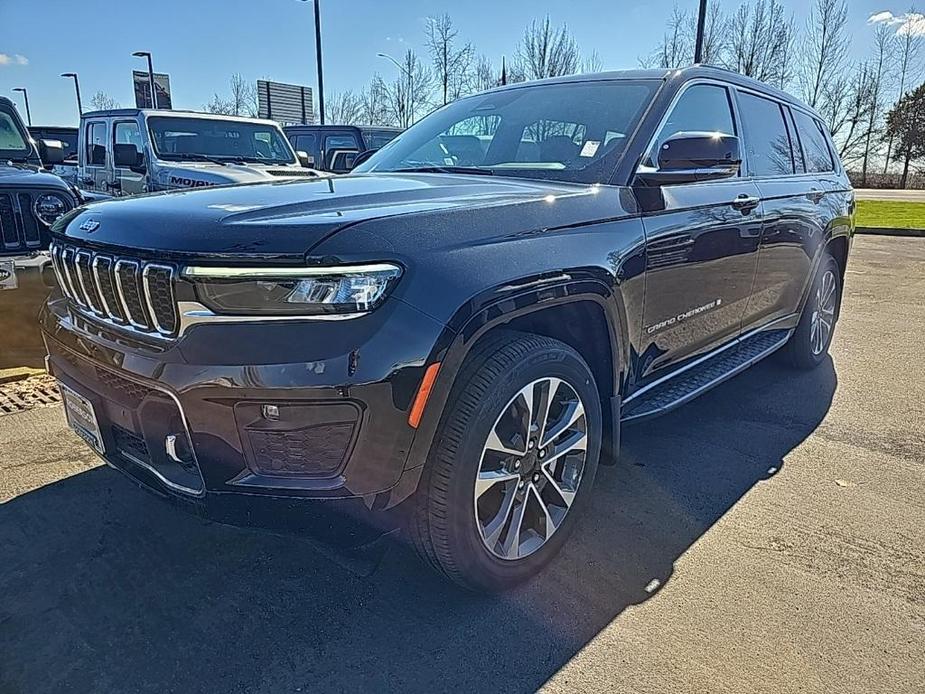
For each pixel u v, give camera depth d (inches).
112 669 77.4
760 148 149.9
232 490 73.4
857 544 103.3
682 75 125.6
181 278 71.2
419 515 81.1
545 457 93.2
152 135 321.4
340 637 83.2
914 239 553.9
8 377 163.2
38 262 185.6
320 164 485.4
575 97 126.8
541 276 83.8
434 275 74.1
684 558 99.7
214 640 82.3
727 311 135.9
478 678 77.0
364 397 69.9
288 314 69.3
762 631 84.2
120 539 102.0
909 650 81.0
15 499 112.1
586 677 77.0
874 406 162.2
